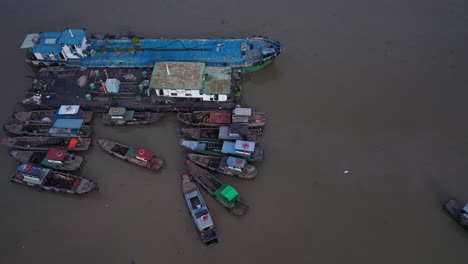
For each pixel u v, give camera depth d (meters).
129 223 48.91
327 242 47.22
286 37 72.00
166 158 55.03
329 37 72.12
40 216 49.66
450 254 46.25
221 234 47.91
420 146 56.34
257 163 54.34
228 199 48.41
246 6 78.44
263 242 47.25
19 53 69.06
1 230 48.31
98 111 59.81
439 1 78.81
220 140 55.97
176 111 59.84
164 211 49.84
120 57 65.44
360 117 60.00
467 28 73.12
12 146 55.59
